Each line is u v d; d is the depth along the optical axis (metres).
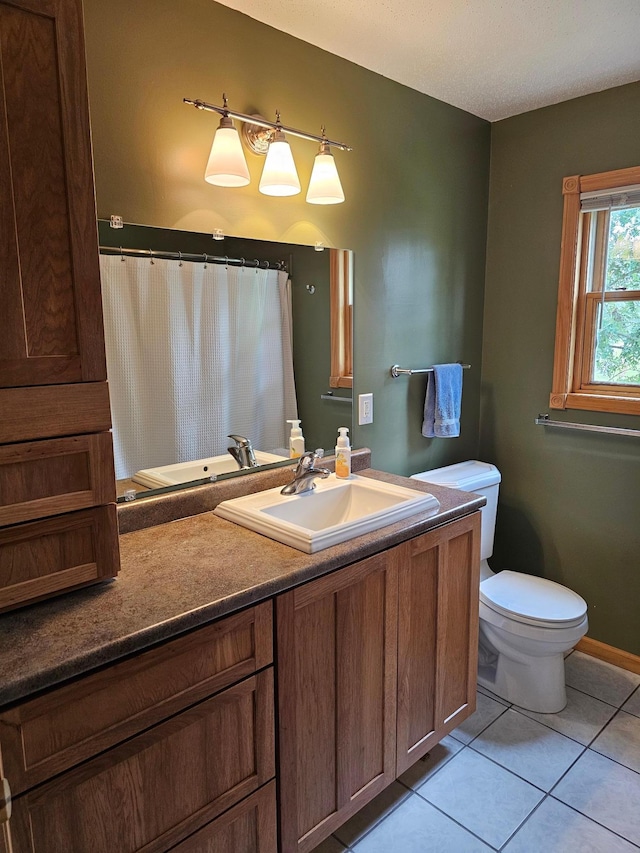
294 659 1.27
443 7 1.61
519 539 2.71
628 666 2.38
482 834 1.60
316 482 1.86
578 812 1.67
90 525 1.11
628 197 2.19
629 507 2.32
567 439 2.48
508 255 2.57
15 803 0.89
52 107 0.98
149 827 1.07
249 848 1.26
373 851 1.55
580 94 2.24
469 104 2.33
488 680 2.25
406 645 1.59
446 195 2.39
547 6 1.60
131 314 1.51
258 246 1.76
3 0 0.91
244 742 1.21
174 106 1.52
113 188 1.43
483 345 2.72
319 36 1.77
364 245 2.08
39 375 1.02
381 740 1.56
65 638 0.97
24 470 1.02
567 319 2.40
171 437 1.63
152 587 1.16
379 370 2.22
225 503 1.63
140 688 1.02
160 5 1.46
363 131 2.02
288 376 1.92
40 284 1.00
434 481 2.32
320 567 1.29
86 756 0.96
